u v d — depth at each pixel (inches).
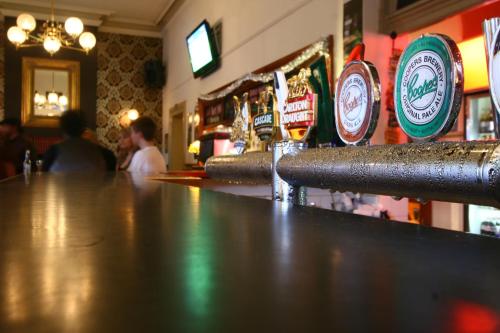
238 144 66.4
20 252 9.5
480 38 138.0
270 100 54.2
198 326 5.0
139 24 414.6
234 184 85.7
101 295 6.2
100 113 407.8
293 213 19.7
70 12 377.1
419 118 35.2
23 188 40.2
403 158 27.2
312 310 5.7
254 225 15.3
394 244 11.9
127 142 193.6
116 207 21.7
